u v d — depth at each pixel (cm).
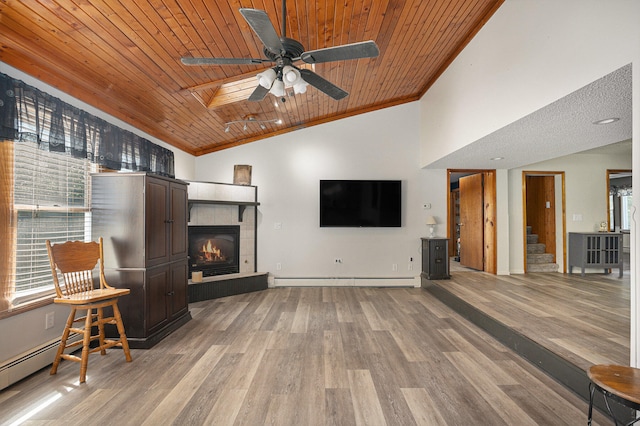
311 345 330
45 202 292
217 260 574
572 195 652
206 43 296
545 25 260
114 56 285
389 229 609
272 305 482
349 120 612
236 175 597
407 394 240
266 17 183
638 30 184
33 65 263
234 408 222
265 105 474
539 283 541
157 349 321
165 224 364
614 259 606
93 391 242
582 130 330
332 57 229
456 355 306
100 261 309
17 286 267
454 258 881
